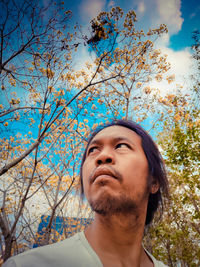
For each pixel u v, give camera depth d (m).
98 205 0.80
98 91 5.96
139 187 0.89
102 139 1.04
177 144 8.42
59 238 6.18
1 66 3.84
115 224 0.83
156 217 1.45
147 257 1.09
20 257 0.71
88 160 0.99
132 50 5.84
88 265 0.73
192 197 8.08
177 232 6.79
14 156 6.26
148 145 1.15
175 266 8.73
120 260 0.83
